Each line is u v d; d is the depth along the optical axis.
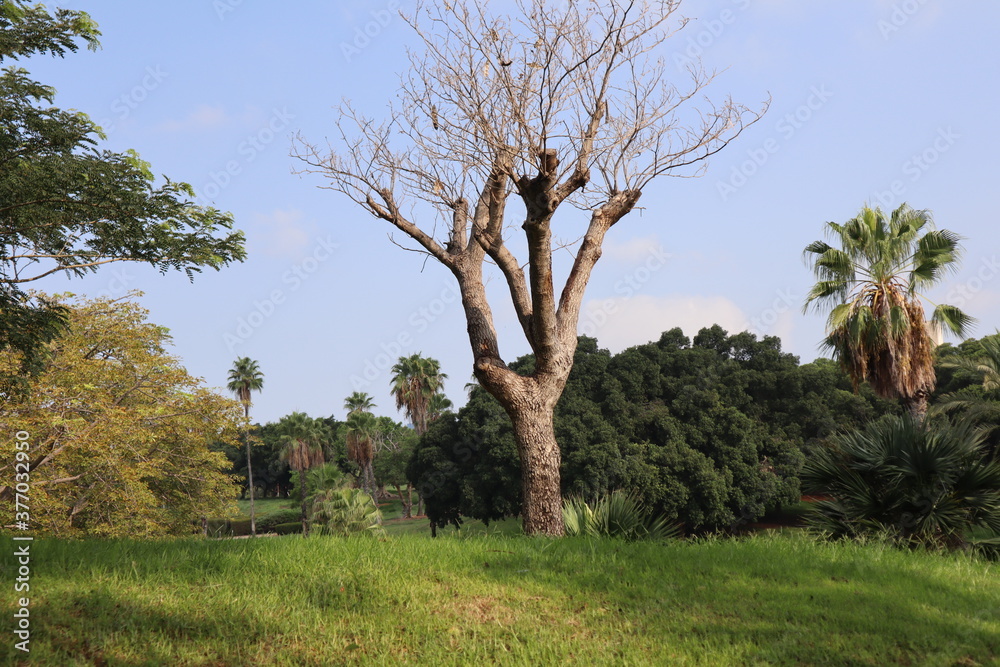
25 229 10.31
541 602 6.94
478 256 12.48
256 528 64.62
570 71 11.03
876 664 5.46
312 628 6.04
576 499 11.64
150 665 5.16
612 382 42.12
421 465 42.81
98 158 9.98
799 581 7.84
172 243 10.94
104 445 18.33
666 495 36.50
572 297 11.90
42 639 5.38
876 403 44.50
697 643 5.87
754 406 43.53
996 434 26.03
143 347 22.73
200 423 23.41
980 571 8.81
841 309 22.59
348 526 23.48
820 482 11.45
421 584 7.32
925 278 21.97
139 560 7.69
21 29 9.54
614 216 12.23
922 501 10.40
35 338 10.54
